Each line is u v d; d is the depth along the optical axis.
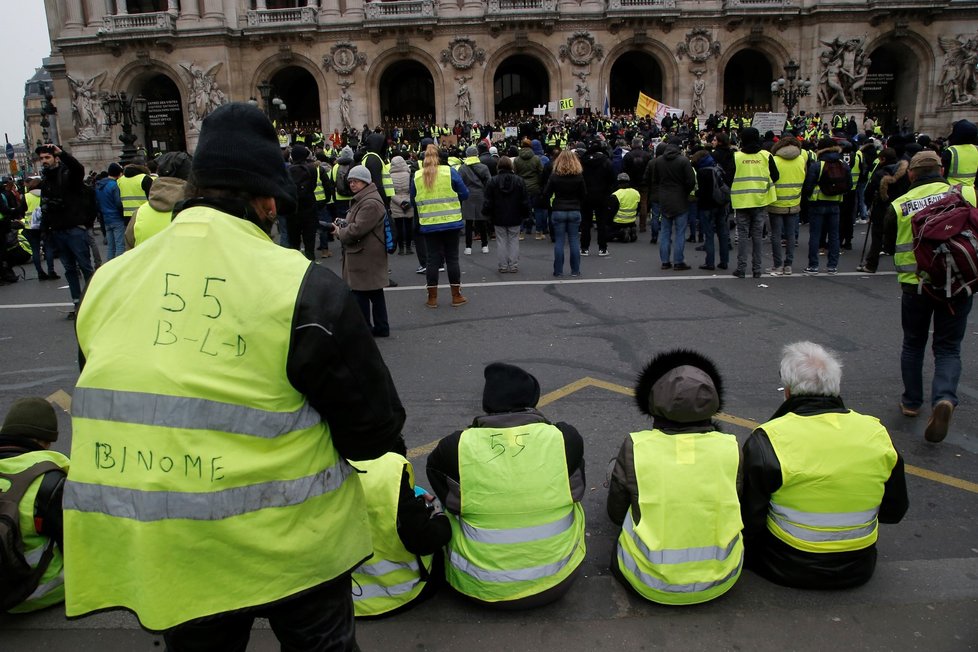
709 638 3.31
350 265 8.16
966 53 45.84
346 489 2.12
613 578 3.78
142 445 1.84
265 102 33.34
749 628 3.37
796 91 37.00
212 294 1.89
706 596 3.47
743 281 11.09
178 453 1.83
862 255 12.09
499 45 45.19
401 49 45.28
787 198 11.10
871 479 3.48
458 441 3.42
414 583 3.52
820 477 3.45
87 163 46.28
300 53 45.59
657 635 3.34
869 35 45.44
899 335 8.15
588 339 8.23
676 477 3.43
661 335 8.31
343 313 1.93
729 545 3.43
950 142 9.65
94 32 46.03
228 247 1.94
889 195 10.98
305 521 1.98
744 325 8.63
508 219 11.98
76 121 46.75
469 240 14.65
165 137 48.44
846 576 3.59
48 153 9.49
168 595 1.86
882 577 3.76
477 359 7.66
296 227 12.48
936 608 3.50
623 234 15.65
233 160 2.01
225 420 1.86
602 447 5.49
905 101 48.25
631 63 51.28
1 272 13.64
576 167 11.34
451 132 40.34
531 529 3.36
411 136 44.12
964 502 4.64
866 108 47.50
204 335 1.87
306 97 52.56
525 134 17.42
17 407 3.73
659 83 48.78
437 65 45.50
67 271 10.01
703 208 11.81
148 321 1.90
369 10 44.62
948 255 5.06
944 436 5.22
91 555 1.91
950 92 46.34
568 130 31.78
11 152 41.47
